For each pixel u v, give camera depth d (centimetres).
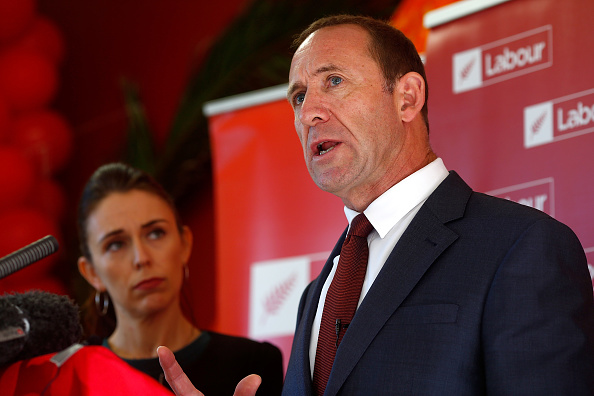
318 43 287
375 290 254
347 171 273
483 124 374
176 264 402
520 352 228
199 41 695
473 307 238
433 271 251
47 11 751
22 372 241
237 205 475
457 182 276
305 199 455
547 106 359
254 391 237
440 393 231
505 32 376
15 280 618
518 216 251
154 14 719
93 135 721
